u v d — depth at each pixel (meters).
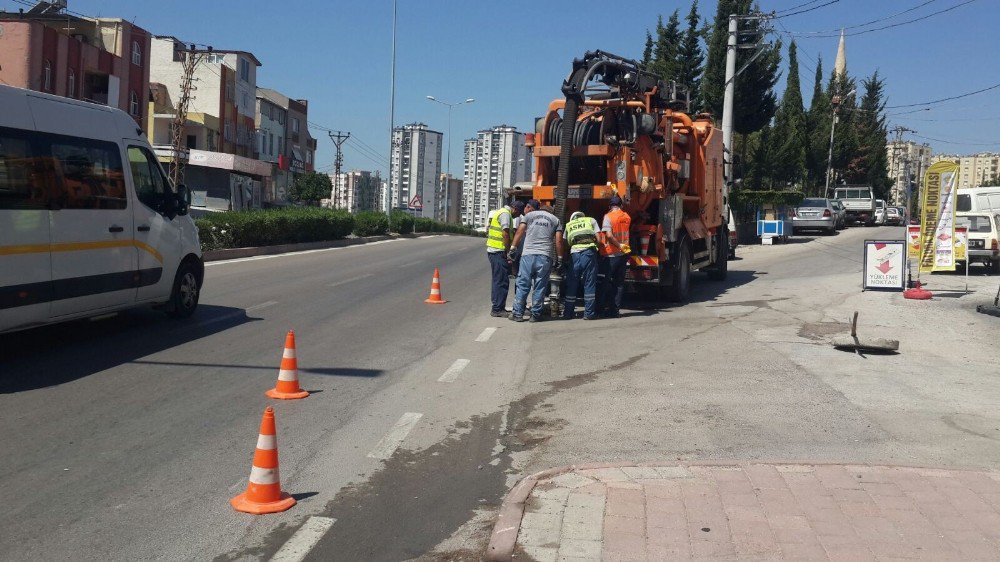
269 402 7.45
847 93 63.00
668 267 14.43
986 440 6.41
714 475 5.45
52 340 9.91
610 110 13.00
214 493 5.26
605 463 5.79
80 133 9.33
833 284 16.95
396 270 20.91
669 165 14.38
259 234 26.03
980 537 4.46
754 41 35.91
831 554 4.26
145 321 11.44
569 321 12.55
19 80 35.31
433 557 4.45
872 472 5.49
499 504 5.20
